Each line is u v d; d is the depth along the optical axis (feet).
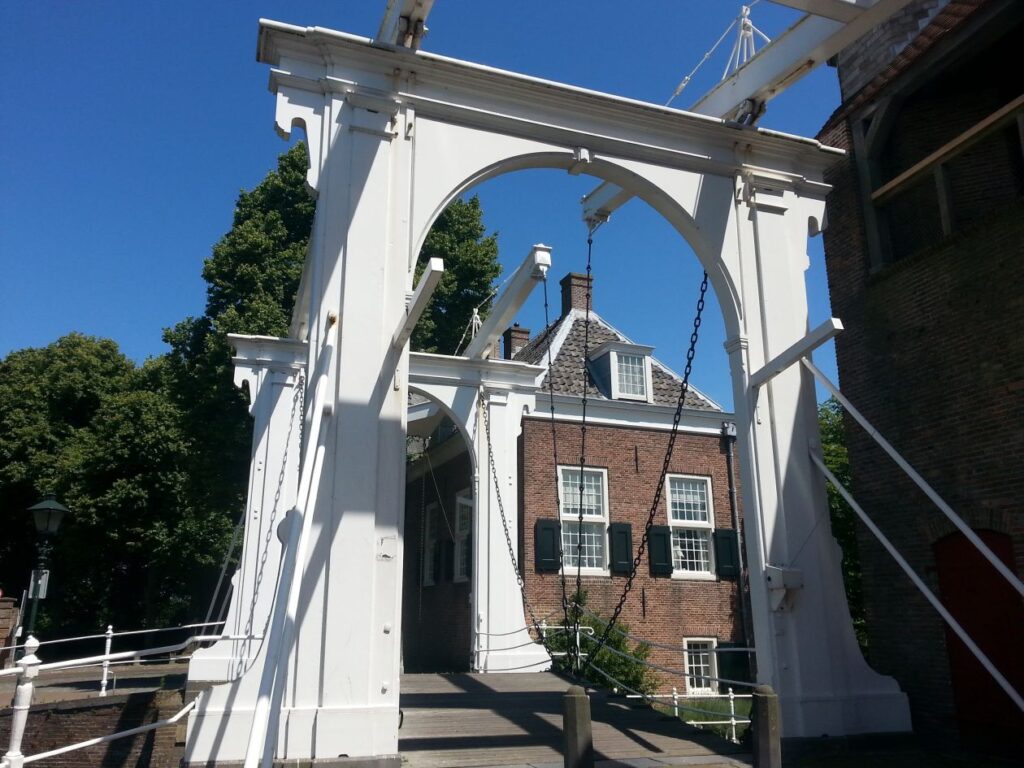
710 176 25.99
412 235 21.42
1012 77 28.78
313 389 19.33
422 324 69.77
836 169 31.78
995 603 23.86
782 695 22.41
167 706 25.70
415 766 18.30
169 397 66.95
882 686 23.72
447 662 50.75
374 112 21.80
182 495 65.10
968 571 24.90
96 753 25.64
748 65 26.68
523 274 33.71
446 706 25.95
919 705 25.86
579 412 52.39
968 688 24.38
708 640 49.39
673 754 20.27
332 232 20.59
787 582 22.91
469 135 22.85
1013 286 23.90
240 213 69.41
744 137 26.21
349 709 17.63
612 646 38.45
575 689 14.94
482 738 21.38
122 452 68.54
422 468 61.52
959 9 28.43
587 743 14.57
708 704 42.39
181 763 16.96
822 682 22.91
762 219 26.25
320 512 18.72
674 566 50.55
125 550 71.56
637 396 54.80
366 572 18.66
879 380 28.76
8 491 82.69
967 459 24.98
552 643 40.47
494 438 41.47
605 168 24.54
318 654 17.93
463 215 76.84
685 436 52.95
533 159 23.58
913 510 26.84
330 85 21.48
